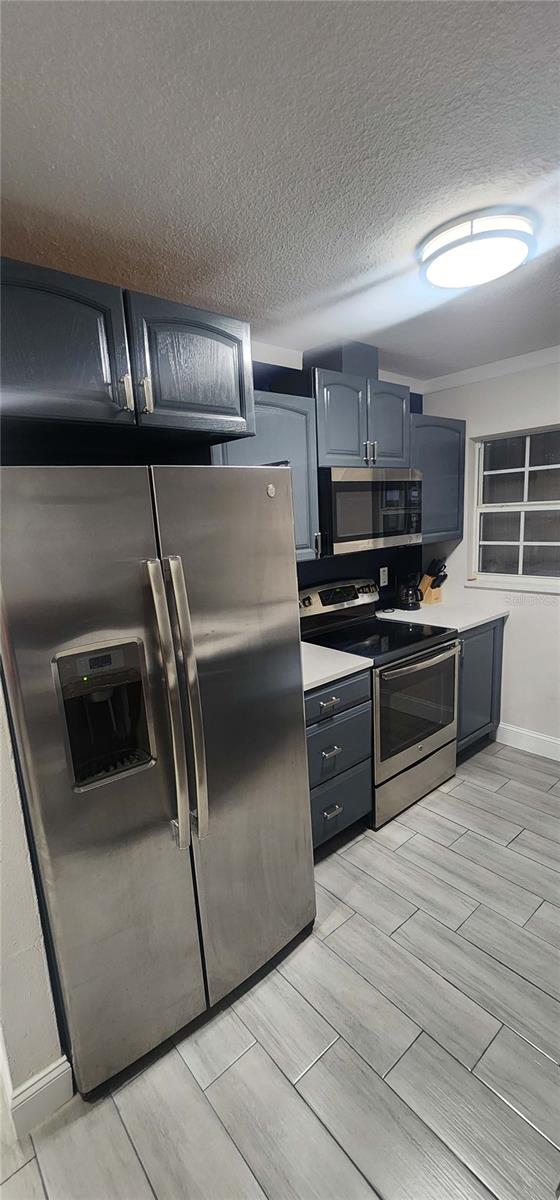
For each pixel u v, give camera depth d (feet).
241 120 3.48
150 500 4.25
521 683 10.53
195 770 4.64
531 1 2.76
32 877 4.24
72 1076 4.58
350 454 8.20
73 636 3.91
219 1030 5.15
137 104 3.27
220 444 6.54
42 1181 4.06
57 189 4.09
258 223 4.79
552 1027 5.02
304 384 7.78
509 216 4.85
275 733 5.53
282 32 2.87
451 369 10.36
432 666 8.57
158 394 4.80
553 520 9.96
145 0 2.60
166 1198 3.92
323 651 8.05
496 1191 3.84
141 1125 4.38
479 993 5.40
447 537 10.62
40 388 4.09
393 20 2.85
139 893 4.55
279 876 5.74
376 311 7.06
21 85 3.05
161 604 4.25
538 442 9.99
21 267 3.94
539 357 9.22
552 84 3.34
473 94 3.39
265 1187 3.94
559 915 6.39
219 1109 4.46
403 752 8.30
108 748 4.50
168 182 4.09
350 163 4.01
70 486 3.80
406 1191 3.88
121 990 4.55
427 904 6.61
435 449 10.00
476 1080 4.58
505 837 7.87
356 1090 4.55
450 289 6.33
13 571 3.60
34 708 3.78
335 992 5.48
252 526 5.06
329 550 8.00
